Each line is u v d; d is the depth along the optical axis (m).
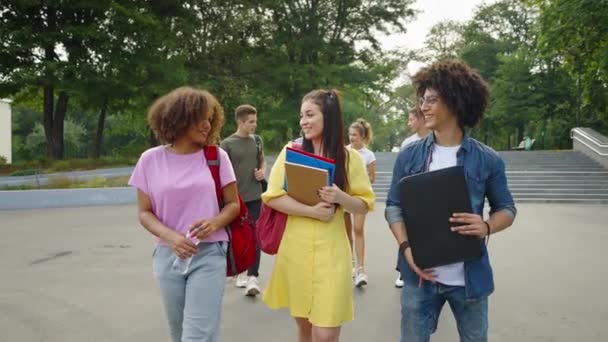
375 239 8.76
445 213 2.30
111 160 24.19
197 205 2.65
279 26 31.98
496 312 4.72
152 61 23.77
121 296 5.31
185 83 24.77
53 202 14.26
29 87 26.31
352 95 33.94
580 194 16.44
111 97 25.09
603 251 7.70
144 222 2.65
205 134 2.67
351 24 34.38
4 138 41.25
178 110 2.57
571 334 4.14
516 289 5.53
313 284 2.72
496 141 55.78
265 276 6.16
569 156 22.62
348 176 2.84
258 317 4.58
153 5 25.25
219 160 2.75
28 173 19.52
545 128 43.12
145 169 2.70
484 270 2.38
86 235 9.24
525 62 41.47
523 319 4.52
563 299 5.14
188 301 2.62
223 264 2.71
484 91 2.40
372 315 4.62
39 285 5.77
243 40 30.47
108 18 22.66
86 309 4.86
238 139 5.41
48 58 23.22
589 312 4.71
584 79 22.34
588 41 18.95
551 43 19.56
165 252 2.69
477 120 2.42
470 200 2.30
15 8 21.47
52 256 7.38
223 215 2.66
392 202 2.57
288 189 2.74
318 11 33.50
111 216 12.04
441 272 2.39
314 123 2.81
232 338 4.07
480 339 2.41
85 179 17.59
